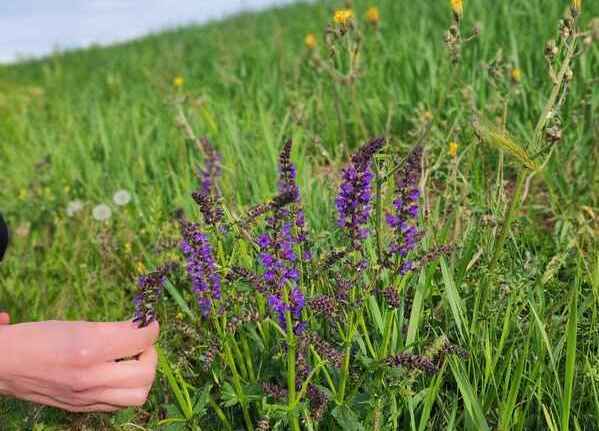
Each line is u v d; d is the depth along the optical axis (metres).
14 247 2.15
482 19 2.88
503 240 1.21
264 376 1.16
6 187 2.75
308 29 4.61
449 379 1.20
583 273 1.39
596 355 1.17
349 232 1.05
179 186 2.20
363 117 2.47
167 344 1.41
